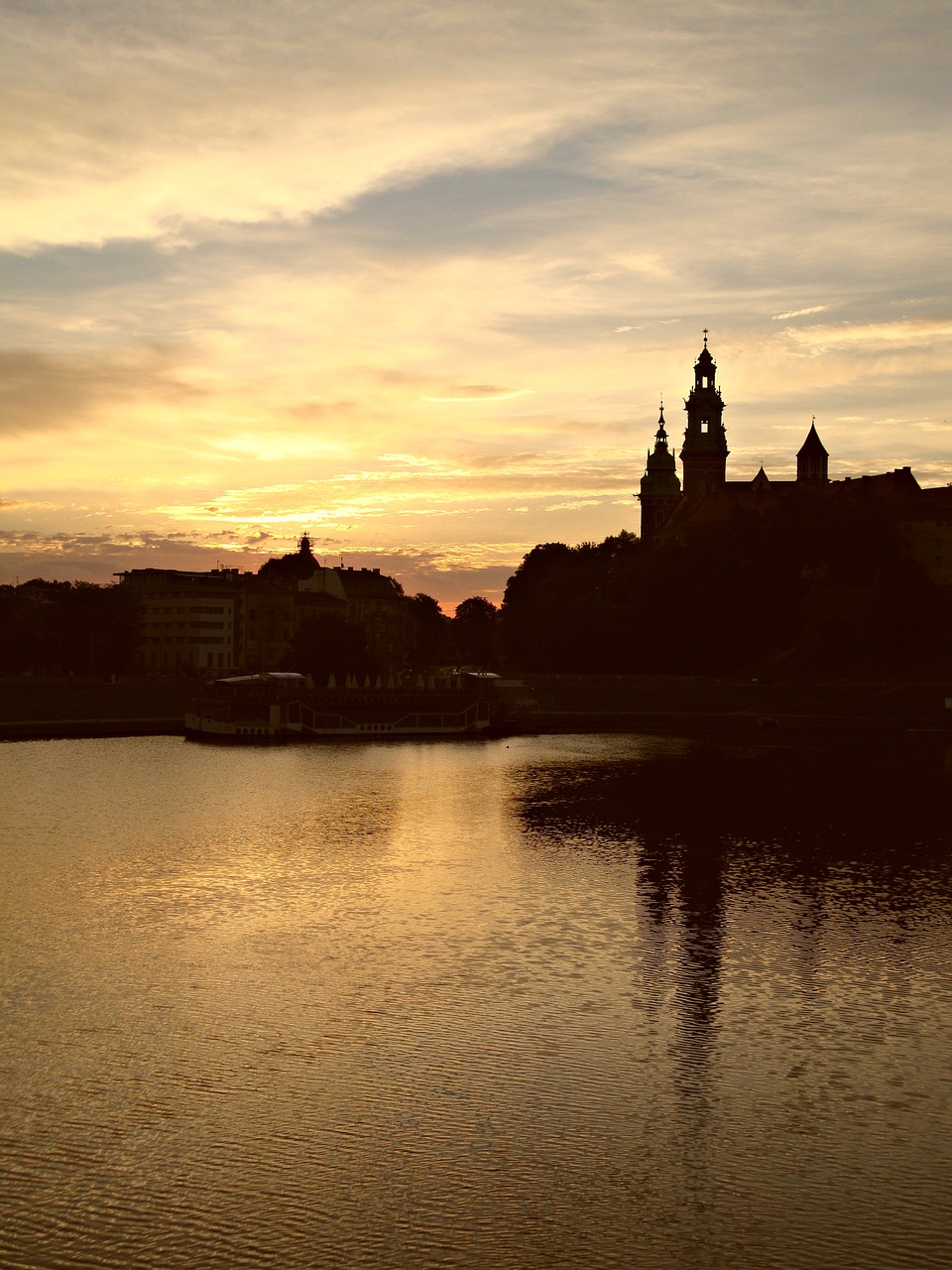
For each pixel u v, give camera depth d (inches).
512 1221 1186.6
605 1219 1192.2
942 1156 1317.7
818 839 3090.6
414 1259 1125.7
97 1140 1331.2
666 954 2015.3
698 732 6688.0
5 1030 1643.7
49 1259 1114.7
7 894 2409.0
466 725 6633.9
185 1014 1711.4
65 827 3211.1
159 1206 1203.9
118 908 2305.6
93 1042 1604.3
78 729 6422.2
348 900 2389.3
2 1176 1253.1
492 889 2493.8
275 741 6215.6
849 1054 1588.3
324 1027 1665.8
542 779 4414.4
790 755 5300.2
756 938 2122.3
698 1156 1316.4
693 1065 1547.7
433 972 1908.2
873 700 7450.8
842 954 2021.4
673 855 2869.1
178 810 3563.0
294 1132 1355.8
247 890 2469.2
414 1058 1560.0
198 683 7411.4
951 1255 1135.0
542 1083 1488.7
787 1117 1406.3
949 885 2539.4
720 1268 1115.3
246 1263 1115.9
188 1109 1407.5
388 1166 1286.9
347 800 3821.4
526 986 1844.2
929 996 1813.5
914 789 4092.0
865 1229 1177.4
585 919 2247.8
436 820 3415.4
